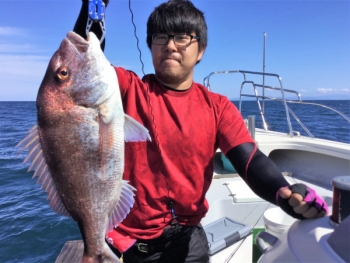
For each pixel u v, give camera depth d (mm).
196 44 1755
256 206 3422
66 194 1491
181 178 1764
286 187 1304
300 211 1242
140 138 1576
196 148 1770
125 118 1616
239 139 1766
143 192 1736
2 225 5309
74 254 3039
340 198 1113
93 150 1492
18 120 27984
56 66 1453
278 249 1266
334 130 13727
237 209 3438
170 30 1683
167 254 1837
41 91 1480
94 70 1491
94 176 1503
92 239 1534
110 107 1535
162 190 1738
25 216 5645
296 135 5156
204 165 1836
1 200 6586
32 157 1479
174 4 1722
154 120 1734
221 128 1838
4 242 4754
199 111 1805
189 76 1818
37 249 4559
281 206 1338
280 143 4574
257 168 1608
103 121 1515
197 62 1887
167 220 1788
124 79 1797
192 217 1855
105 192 1533
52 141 1460
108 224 1564
